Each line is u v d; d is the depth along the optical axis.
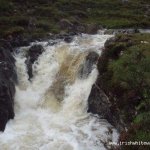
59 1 43.56
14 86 21.89
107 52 21.16
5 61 22.17
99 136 17.52
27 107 21.19
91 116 19.62
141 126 15.51
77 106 20.88
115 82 18.83
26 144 17.12
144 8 47.69
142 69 18.83
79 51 24.03
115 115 18.17
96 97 19.81
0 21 32.19
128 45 21.47
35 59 25.02
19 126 18.81
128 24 39.91
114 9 46.47
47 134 18.00
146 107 16.69
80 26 35.28
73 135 17.77
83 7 44.91
